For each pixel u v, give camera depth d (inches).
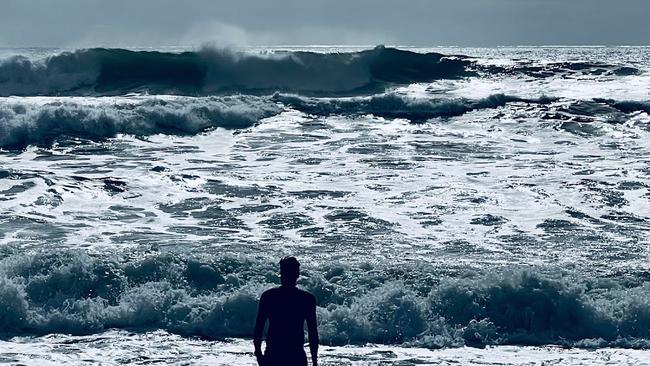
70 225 1082.1
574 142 1699.1
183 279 811.4
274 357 440.5
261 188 1290.6
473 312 752.3
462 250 982.4
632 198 1243.8
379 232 1066.1
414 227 1090.7
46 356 653.9
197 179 1338.6
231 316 746.8
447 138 1729.8
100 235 1035.3
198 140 1696.6
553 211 1172.5
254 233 1057.5
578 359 665.0
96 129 1708.9
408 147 1626.5
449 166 1453.0
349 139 1705.2
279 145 1643.7
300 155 1544.0
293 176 1371.8
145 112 1784.0
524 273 778.8
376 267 847.7
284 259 449.1
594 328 737.0
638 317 740.7
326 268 839.1
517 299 756.0
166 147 1621.6
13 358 645.9
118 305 773.9
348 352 681.0
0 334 715.4
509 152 1587.1
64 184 1278.3
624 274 869.2
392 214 1153.4
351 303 774.5
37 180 1294.3
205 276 816.9
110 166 1429.6
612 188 1296.8
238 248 981.8
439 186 1306.6
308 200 1224.2
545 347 704.4
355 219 1126.4
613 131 1811.0
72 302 770.2
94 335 719.1
